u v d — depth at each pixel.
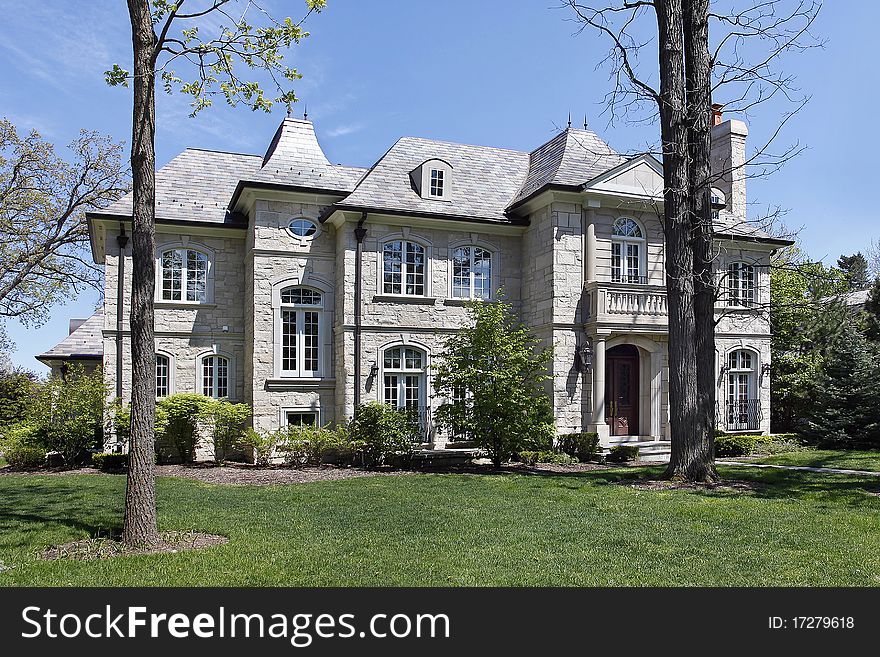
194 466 18.53
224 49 9.46
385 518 10.48
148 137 9.07
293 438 18.22
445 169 21.47
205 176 22.97
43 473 17.14
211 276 21.70
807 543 8.66
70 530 9.52
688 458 14.66
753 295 24.19
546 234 20.69
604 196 20.44
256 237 20.11
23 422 19.42
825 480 14.39
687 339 15.02
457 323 21.12
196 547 8.67
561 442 19.77
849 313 25.27
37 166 27.84
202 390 21.39
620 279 21.12
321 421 20.50
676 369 14.99
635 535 9.15
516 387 17.53
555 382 20.02
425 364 20.78
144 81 9.02
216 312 21.66
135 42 9.05
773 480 14.52
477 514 10.78
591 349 20.38
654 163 21.19
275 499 12.40
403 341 20.45
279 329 20.23
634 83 15.44
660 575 7.26
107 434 18.70
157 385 20.98
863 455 19.69
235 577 7.23
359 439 17.94
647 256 21.34
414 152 22.81
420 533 9.37
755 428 23.66
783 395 26.42
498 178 23.22
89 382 18.69
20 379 27.58
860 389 22.48
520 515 10.69
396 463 17.92
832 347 24.27
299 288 20.69
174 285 21.44
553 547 8.50
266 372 19.98
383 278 20.48
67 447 18.38
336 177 21.56
